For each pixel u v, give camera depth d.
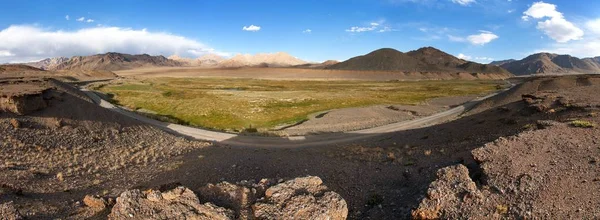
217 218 16.33
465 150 31.03
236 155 38.22
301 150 44.75
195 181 27.41
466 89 163.75
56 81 86.31
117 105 91.94
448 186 18.73
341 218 17.64
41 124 43.47
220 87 162.62
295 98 107.94
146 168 33.28
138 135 50.28
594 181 16.81
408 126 64.44
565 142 21.77
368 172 28.97
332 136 56.50
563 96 44.22
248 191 19.66
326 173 29.19
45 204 19.03
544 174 18.22
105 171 31.66
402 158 33.03
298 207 17.25
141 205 16.41
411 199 21.16
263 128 66.38
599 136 22.14
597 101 37.16
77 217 17.06
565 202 15.91
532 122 34.94
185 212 16.25
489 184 18.83
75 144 40.44
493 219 16.28
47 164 31.62
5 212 15.59
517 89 91.81
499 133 33.59
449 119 71.00
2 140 35.31
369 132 59.31
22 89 49.62
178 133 58.47
